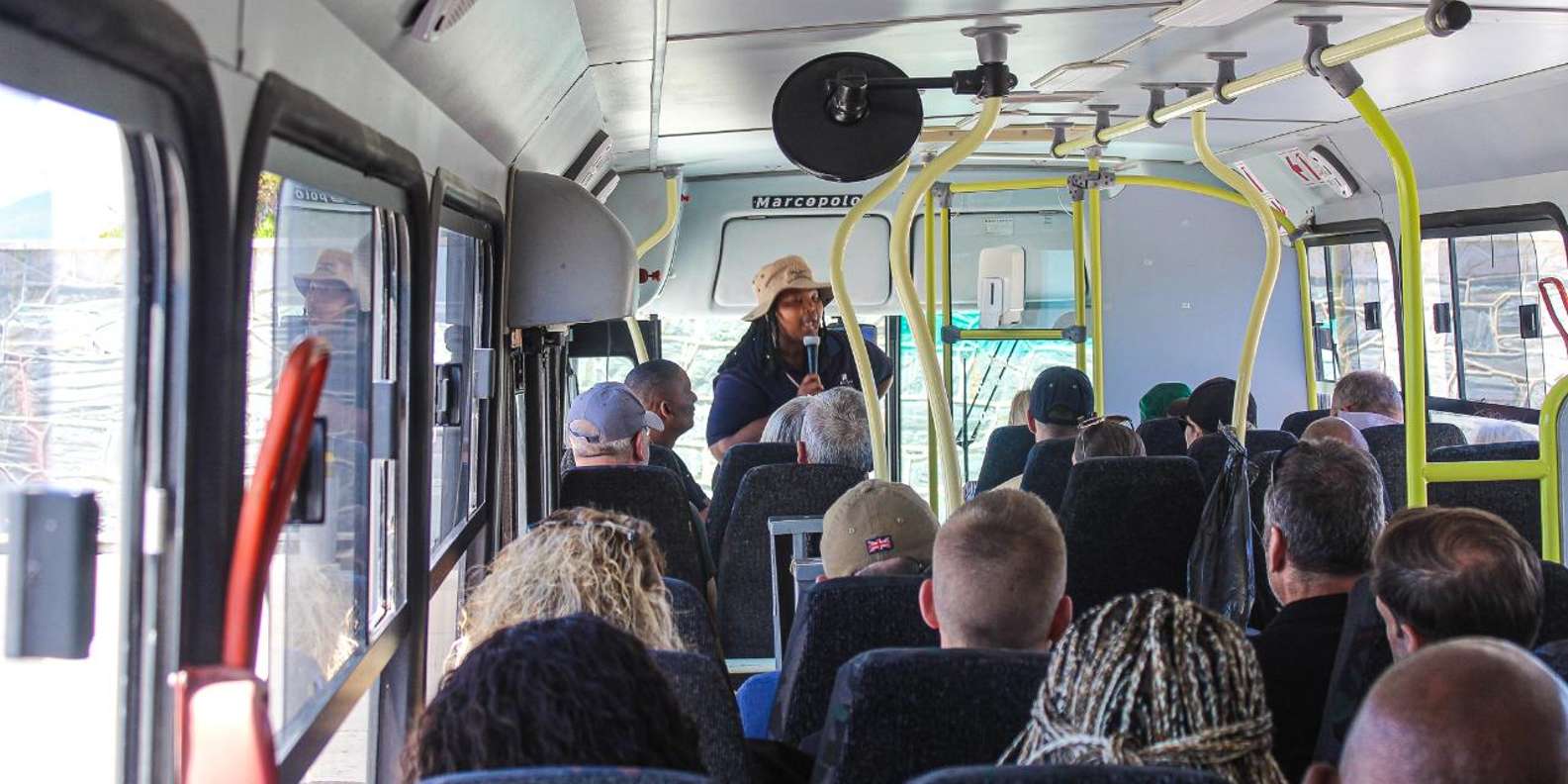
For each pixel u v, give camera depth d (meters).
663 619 2.57
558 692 1.47
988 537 2.57
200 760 1.32
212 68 1.65
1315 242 9.81
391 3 2.50
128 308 1.69
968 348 10.09
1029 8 4.58
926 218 9.02
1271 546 3.21
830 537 3.66
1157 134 8.51
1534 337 7.36
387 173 2.67
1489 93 6.88
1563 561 4.99
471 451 4.32
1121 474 4.79
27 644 1.51
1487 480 5.27
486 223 4.11
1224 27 5.06
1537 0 4.72
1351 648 2.76
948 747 2.22
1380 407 7.09
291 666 2.36
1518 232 7.42
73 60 1.33
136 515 1.71
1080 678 1.68
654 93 5.93
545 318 4.57
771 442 5.59
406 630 3.12
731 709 2.38
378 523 3.05
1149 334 10.20
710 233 9.80
